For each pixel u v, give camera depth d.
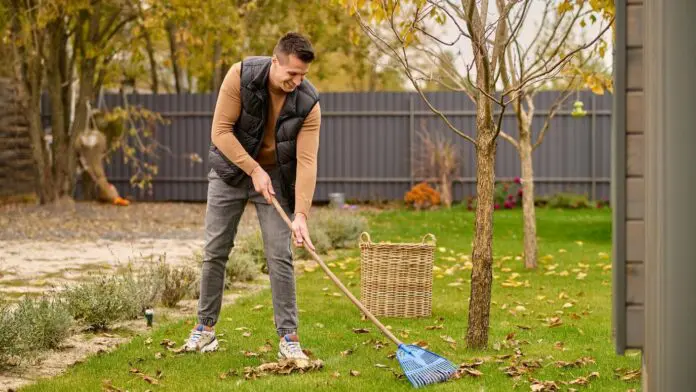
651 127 2.94
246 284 8.41
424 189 18.75
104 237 12.90
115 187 20.39
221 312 6.67
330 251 11.11
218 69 21.91
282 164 5.01
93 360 4.98
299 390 4.28
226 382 4.46
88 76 18.16
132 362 4.93
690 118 2.84
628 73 3.13
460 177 19.36
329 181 19.98
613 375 4.66
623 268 3.16
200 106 20.27
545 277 8.74
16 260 10.08
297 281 8.41
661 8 2.85
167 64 17.78
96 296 6.09
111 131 20.12
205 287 5.22
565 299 7.38
